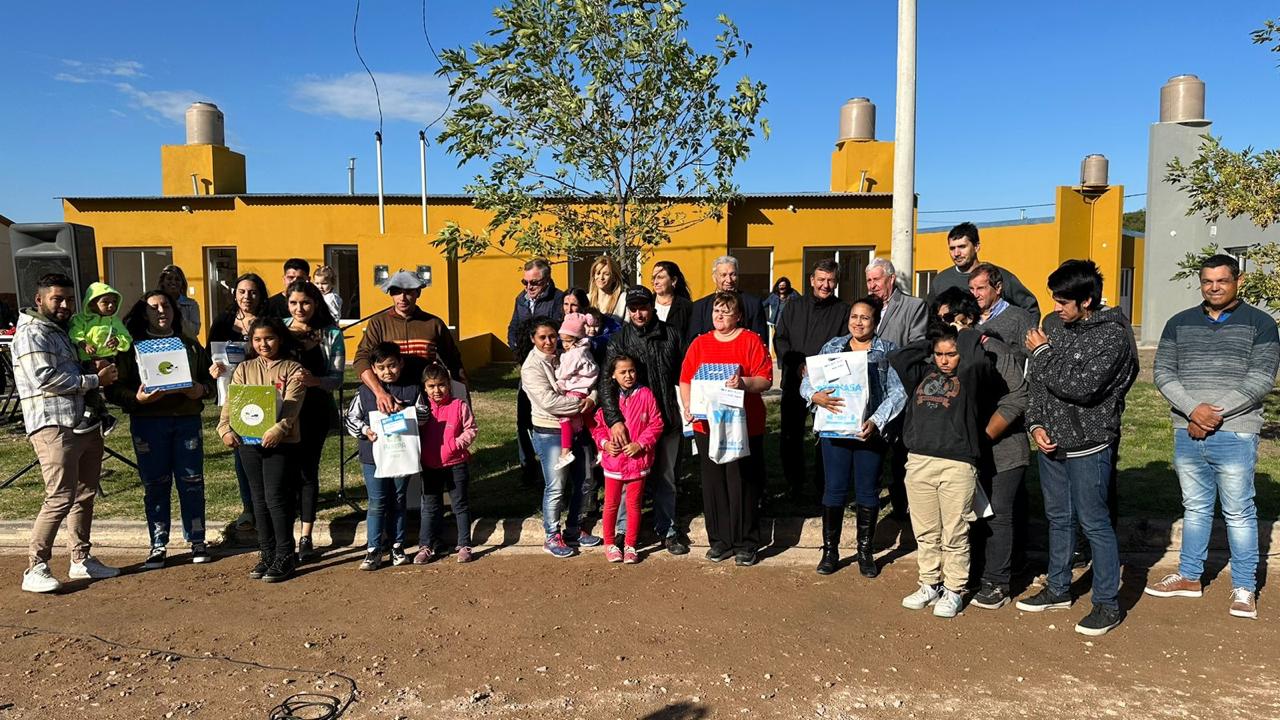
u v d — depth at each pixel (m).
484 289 16.38
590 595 5.01
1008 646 4.29
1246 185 7.45
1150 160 19.47
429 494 5.59
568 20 8.12
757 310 6.50
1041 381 4.56
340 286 16.94
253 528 6.04
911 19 7.57
